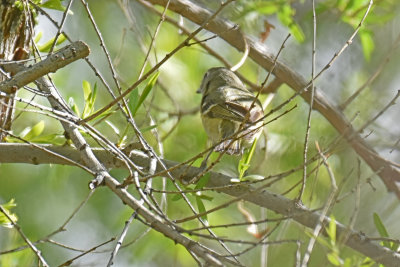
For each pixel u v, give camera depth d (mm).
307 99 10602
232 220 12930
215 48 13891
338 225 8109
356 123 13117
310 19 13000
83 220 13586
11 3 8602
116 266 13016
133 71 13453
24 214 13281
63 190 13547
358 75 13859
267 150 12219
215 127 11203
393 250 8180
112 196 13773
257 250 12695
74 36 13609
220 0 12031
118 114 12141
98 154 8484
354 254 9641
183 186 8320
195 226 12469
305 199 12367
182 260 13109
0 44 8562
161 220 7180
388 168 10180
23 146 8430
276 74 10672
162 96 12922
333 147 7762
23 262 9812
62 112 7348
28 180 13516
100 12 13859
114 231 13281
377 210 12875
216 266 6070
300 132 12711
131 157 8539
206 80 12117
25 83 6859
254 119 10680
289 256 11414
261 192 8250
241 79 11992
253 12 11648
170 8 10312
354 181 12742
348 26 13719
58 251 13352
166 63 13164
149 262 13234
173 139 12758
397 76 13930
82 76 13539
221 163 11953
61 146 8477
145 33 13477
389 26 13969
